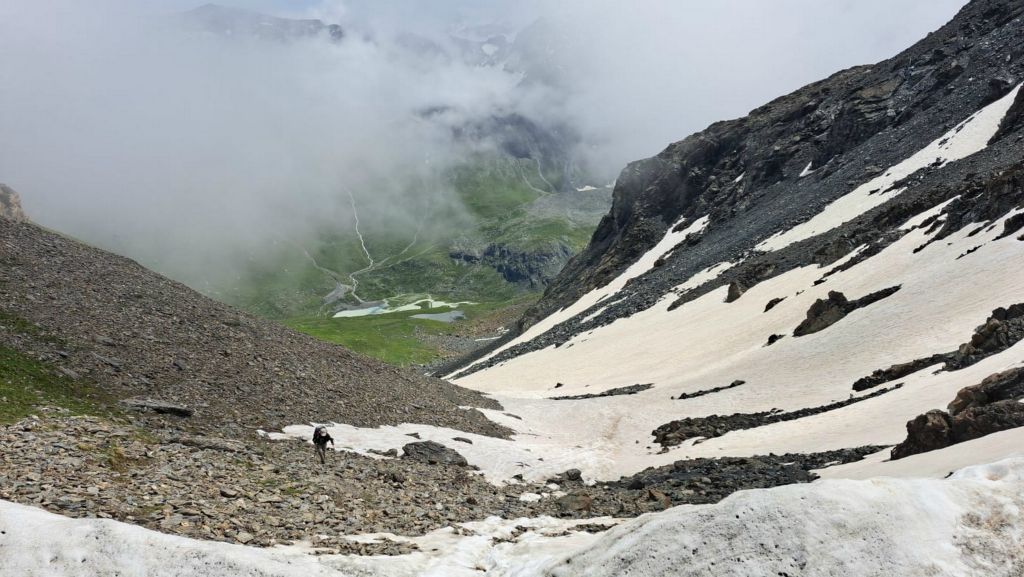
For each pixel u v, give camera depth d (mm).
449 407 52469
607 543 9945
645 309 109875
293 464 24547
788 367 53188
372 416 40188
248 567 11312
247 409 32562
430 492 25203
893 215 77000
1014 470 9820
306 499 19844
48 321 32594
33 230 48031
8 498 14797
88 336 32969
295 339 51656
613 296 133625
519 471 35312
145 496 16953
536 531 20047
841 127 127750
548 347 118875
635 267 148500
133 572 10992
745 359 60938
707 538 9117
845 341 52312
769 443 36688
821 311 59344
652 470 35844
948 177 80562
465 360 161875
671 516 9648
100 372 29594
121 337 34750
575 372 89312
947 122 101625
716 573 8789
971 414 22922
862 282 63656
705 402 51906
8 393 23438
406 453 33062
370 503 21219
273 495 19484
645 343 89688
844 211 95500
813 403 43594
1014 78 96125
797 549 8727
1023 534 8727
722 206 143500
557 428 54281
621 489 30891
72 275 41438
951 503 9164
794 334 60406
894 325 49750
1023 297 40812
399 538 17297
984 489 9383
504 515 23078
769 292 81750
